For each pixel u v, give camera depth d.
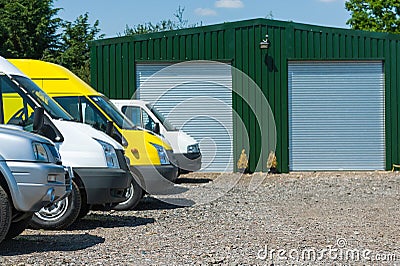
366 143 23.34
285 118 23.16
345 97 23.22
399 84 23.20
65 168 8.66
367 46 23.09
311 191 16.30
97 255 8.05
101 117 12.59
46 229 9.96
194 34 23.09
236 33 23.06
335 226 10.40
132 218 11.41
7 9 42.53
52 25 44.56
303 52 23.03
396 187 17.11
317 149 23.30
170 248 8.55
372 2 44.06
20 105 9.62
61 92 12.70
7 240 9.03
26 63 12.79
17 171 7.93
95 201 10.10
